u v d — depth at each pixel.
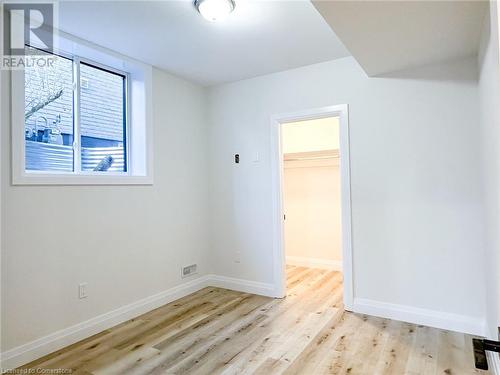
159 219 3.40
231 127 3.90
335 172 4.67
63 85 2.79
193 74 3.60
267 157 3.64
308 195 4.87
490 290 2.25
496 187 1.77
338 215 4.65
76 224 2.64
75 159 2.85
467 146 2.63
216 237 4.04
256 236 3.74
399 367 2.16
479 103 2.47
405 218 2.89
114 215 2.95
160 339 2.62
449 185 2.71
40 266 2.40
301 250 4.93
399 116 2.91
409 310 2.87
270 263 3.65
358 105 3.11
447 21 2.00
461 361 2.21
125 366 2.23
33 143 2.57
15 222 2.26
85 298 2.69
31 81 2.58
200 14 2.33
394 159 2.94
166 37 2.70
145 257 3.23
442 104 2.73
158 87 3.43
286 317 3.03
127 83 3.32
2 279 2.18
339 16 1.93
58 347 2.48
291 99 3.47
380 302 3.01
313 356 2.32
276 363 2.24
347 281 3.15
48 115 2.68
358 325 2.82
